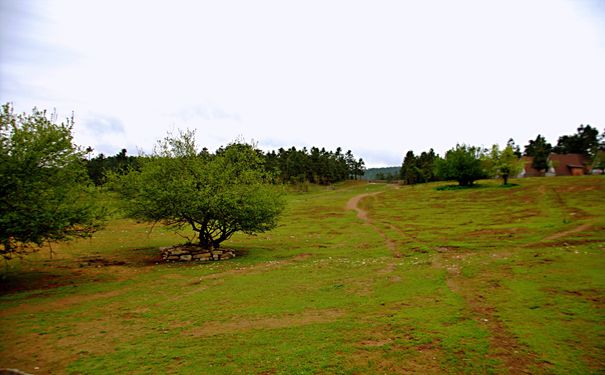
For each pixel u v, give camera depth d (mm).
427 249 27312
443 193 81312
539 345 9406
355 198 90125
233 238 37938
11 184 15547
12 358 9602
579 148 138250
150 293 16266
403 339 10156
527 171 115000
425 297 14117
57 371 8867
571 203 49094
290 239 37000
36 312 13578
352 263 22234
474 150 87875
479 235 32719
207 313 13227
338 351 9562
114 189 25812
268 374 8469
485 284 15344
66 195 17734
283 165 126125
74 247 30250
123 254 27188
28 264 22641
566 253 19875
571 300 12391
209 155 27938
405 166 156000
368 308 13125
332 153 187000
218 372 8633
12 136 16250
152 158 26188
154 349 10070
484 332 10375
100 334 11281
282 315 12727
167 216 25172
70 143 17969
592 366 8266
